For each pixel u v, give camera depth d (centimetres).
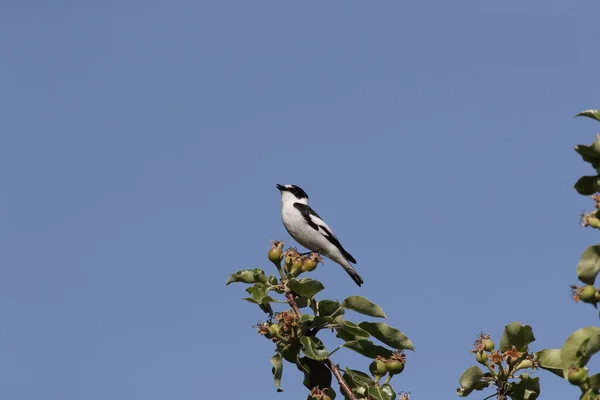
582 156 840
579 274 819
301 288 1076
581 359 810
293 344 1080
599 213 834
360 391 1027
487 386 989
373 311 1047
